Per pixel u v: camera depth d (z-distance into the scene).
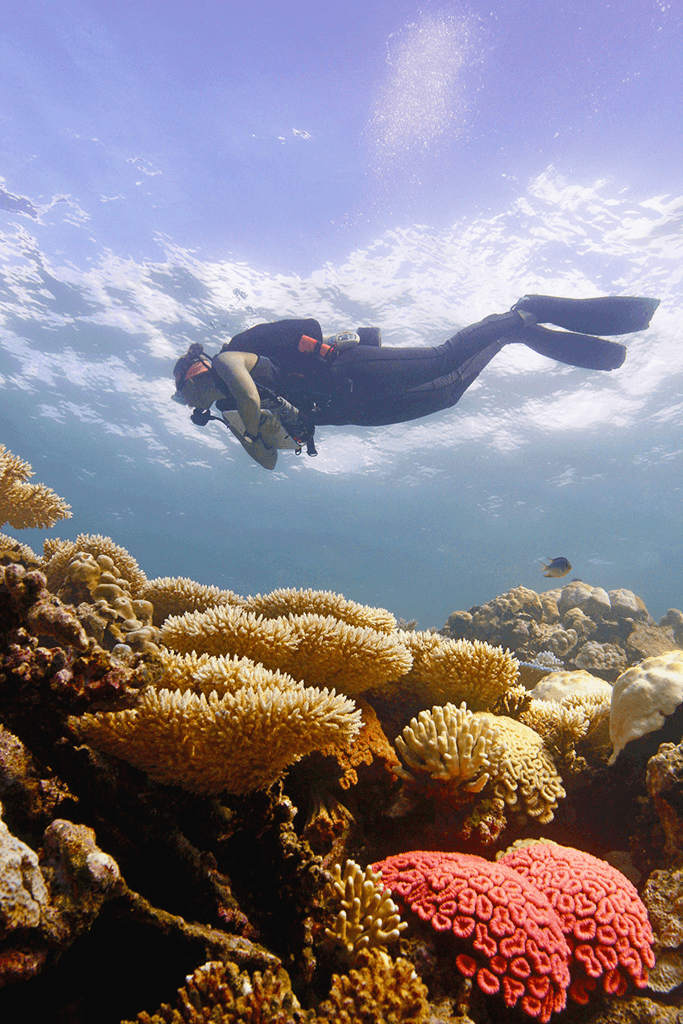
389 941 1.55
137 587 2.70
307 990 1.46
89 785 1.39
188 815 1.52
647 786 2.42
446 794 2.12
